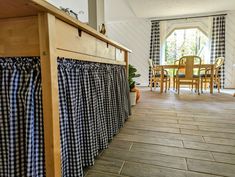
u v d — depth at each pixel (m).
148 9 5.06
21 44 0.74
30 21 0.72
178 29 5.73
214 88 5.26
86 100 1.03
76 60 0.99
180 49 5.85
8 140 0.77
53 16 0.71
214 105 2.76
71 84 0.90
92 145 1.08
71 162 0.90
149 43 6.06
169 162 1.12
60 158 0.78
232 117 2.09
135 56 6.25
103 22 2.67
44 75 0.71
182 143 1.39
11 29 0.75
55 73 0.73
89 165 1.06
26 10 0.66
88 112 1.05
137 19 6.07
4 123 0.77
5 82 0.75
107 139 1.34
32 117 0.74
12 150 0.75
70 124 0.89
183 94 4.00
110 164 1.10
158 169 1.04
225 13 5.22
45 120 0.73
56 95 0.74
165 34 5.82
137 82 6.30
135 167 1.06
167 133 1.60
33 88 0.74
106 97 1.37
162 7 4.90
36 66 0.74
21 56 0.75
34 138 0.75
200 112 2.33
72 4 4.78
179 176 0.97
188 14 5.49
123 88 1.86
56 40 0.75
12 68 0.75
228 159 1.14
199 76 3.96
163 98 3.45
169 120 1.99
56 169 0.75
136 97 2.92
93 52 1.18
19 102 0.75
